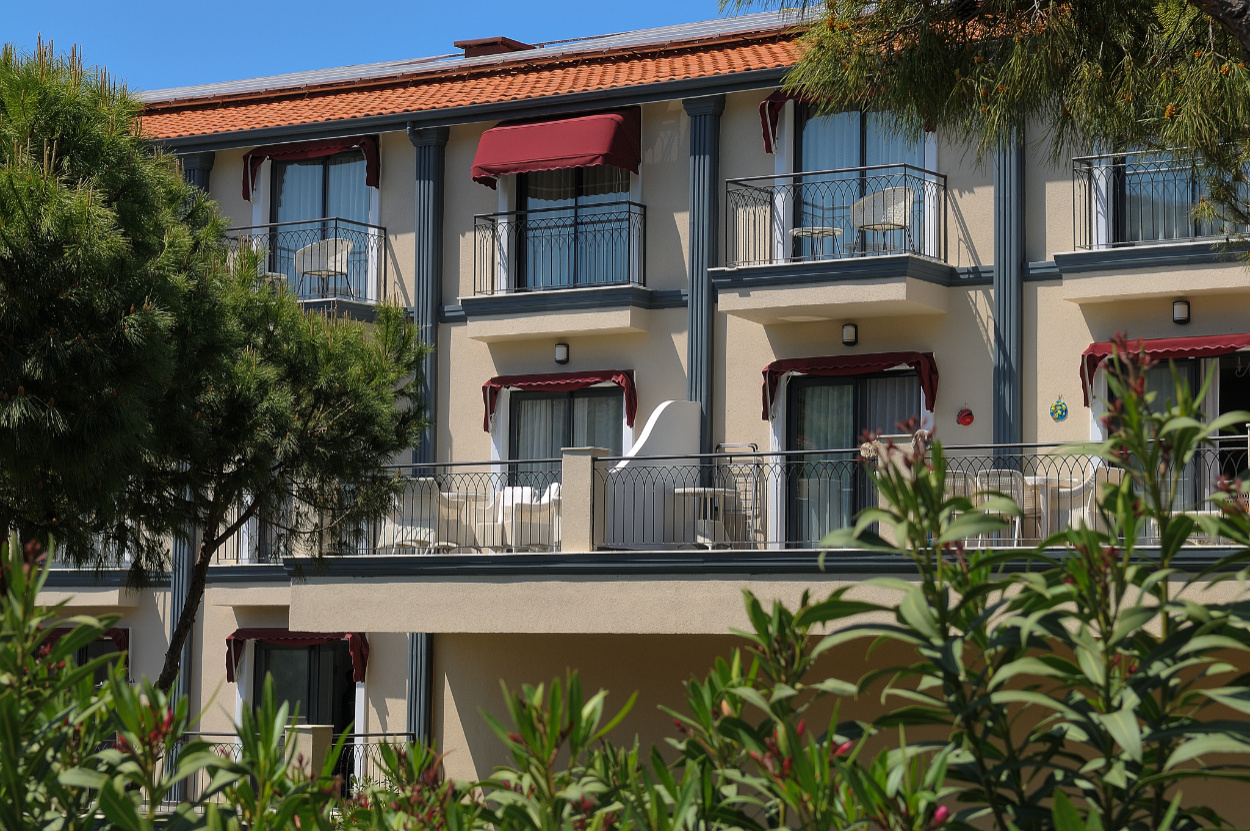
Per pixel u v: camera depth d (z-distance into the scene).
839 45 9.56
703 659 15.26
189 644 19.72
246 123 20.14
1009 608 3.00
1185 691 3.05
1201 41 8.84
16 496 10.01
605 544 14.51
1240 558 2.85
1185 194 15.12
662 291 17.77
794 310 16.34
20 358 9.05
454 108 18.70
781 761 2.83
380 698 18.30
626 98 17.89
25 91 10.20
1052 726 3.34
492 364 18.80
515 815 3.07
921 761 3.32
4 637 3.26
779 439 16.91
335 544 14.00
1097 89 8.81
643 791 3.21
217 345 11.69
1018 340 15.77
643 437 15.77
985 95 9.12
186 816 3.13
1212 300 14.91
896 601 12.52
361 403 13.25
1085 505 12.30
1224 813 12.06
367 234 19.53
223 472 12.78
